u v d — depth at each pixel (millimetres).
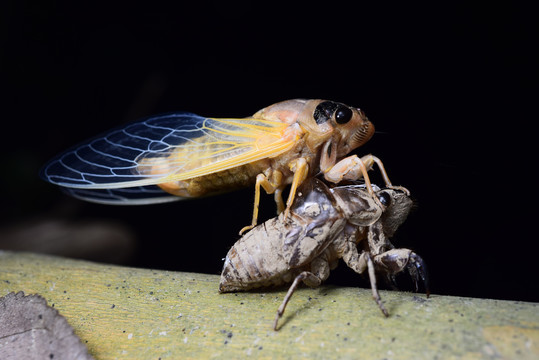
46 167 250
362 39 409
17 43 461
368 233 232
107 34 482
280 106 243
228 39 453
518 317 221
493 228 278
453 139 285
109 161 248
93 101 473
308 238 230
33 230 361
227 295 235
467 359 215
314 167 241
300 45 428
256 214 240
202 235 349
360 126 241
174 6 455
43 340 224
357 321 224
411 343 218
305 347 221
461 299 227
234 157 240
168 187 251
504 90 349
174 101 464
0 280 246
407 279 237
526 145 293
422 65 381
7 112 459
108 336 229
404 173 277
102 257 350
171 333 227
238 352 222
